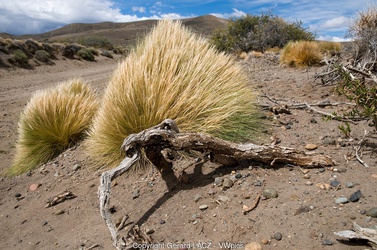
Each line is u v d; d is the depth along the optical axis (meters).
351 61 6.02
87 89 6.07
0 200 3.58
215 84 3.74
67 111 4.86
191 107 3.47
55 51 23.12
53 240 2.61
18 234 2.84
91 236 2.49
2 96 11.39
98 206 2.98
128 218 2.59
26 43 20.97
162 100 3.46
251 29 16.95
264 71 8.95
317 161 2.65
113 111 3.62
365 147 2.93
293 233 1.94
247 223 2.13
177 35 4.42
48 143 4.59
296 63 8.99
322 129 3.58
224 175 2.82
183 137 2.72
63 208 3.09
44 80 15.34
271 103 4.80
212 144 2.71
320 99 4.98
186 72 3.72
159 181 3.05
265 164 2.83
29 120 4.81
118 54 32.72
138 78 3.70
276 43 15.91
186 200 2.62
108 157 3.68
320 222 1.97
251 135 3.53
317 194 2.26
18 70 17.67
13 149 6.24
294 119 4.02
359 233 1.73
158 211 2.58
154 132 2.70
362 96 2.96
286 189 2.41
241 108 3.70
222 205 2.41
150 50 4.11
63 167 4.08
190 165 3.11
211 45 4.73
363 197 2.12
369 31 6.16
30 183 3.90
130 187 3.10
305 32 16.48
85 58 24.61
